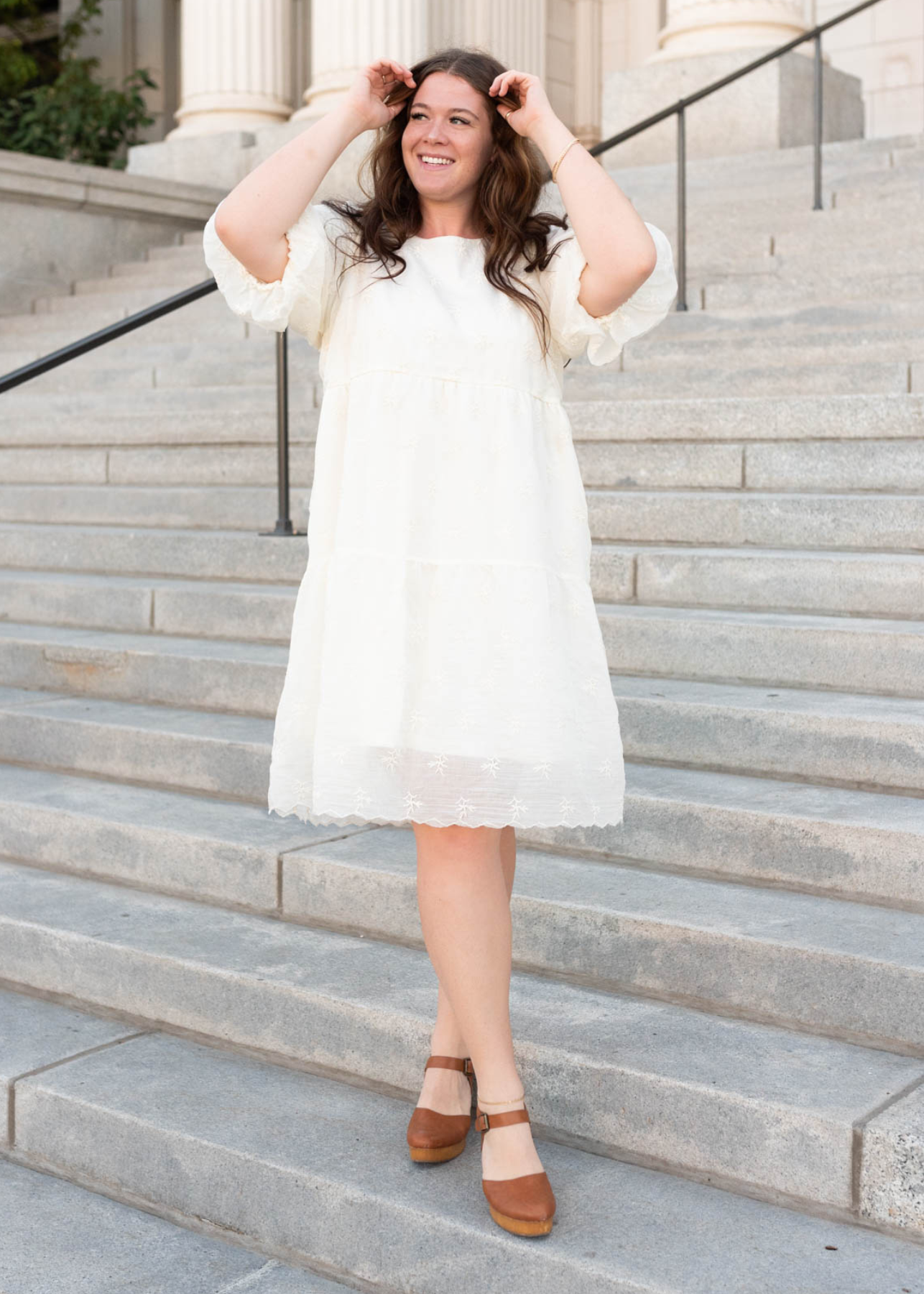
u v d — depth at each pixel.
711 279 7.28
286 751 2.40
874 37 11.42
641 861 3.23
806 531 4.39
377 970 3.04
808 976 2.66
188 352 7.99
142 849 3.64
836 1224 2.33
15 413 7.76
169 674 4.48
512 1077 2.38
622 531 4.74
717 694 3.65
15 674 4.88
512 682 2.25
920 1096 2.39
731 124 9.48
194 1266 2.58
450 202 2.41
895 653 3.57
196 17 11.44
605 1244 2.28
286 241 2.34
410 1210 2.41
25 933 3.41
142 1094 2.88
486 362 2.30
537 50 12.30
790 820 3.01
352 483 2.31
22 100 12.65
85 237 10.14
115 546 5.51
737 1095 2.42
